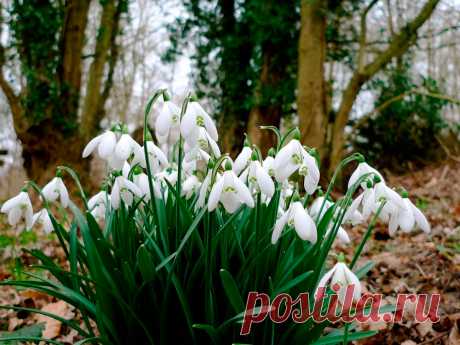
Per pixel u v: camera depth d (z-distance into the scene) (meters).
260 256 1.75
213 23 11.25
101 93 12.66
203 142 1.80
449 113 15.33
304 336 1.82
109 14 11.46
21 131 9.80
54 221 1.94
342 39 10.62
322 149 8.77
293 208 1.65
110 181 2.14
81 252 1.97
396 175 11.59
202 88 11.86
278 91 9.88
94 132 11.12
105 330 1.89
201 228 1.98
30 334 2.46
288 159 1.66
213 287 1.82
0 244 4.73
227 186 1.59
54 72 10.14
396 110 11.41
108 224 2.04
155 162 1.99
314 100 8.73
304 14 8.84
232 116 10.94
